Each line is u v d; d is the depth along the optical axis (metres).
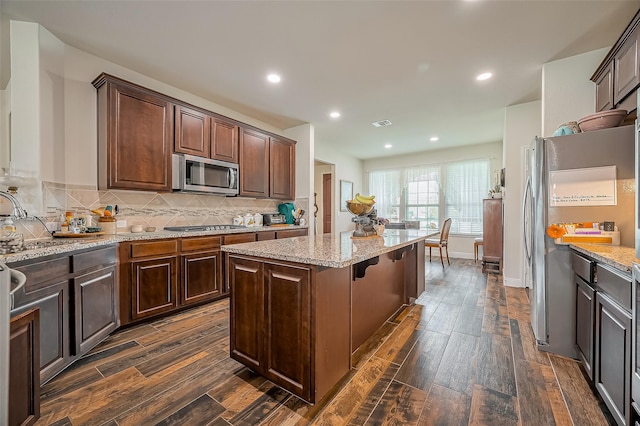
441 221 6.25
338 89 3.24
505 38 2.28
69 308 1.79
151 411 1.41
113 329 2.20
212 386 1.61
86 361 1.87
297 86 3.16
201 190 3.09
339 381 1.66
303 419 1.36
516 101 3.56
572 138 1.94
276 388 1.60
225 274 3.11
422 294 3.37
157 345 2.10
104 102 2.45
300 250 1.64
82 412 1.40
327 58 2.59
